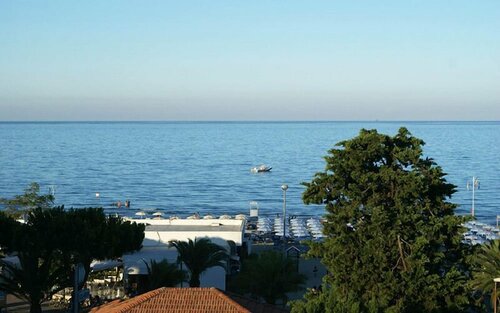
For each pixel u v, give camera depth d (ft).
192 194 522.88
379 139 125.49
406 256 116.57
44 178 598.34
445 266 123.03
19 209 252.01
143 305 100.01
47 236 132.98
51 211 140.67
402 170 124.36
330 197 127.44
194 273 164.04
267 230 336.70
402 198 120.16
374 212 116.57
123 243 140.15
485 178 614.75
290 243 304.50
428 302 112.57
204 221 254.27
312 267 221.87
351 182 126.00
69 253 138.31
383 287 112.37
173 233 207.21
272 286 148.25
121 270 190.19
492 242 122.83
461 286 115.55
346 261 118.21
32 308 139.33
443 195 126.72
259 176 648.79
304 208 458.09
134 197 498.28
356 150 126.00
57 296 165.68
